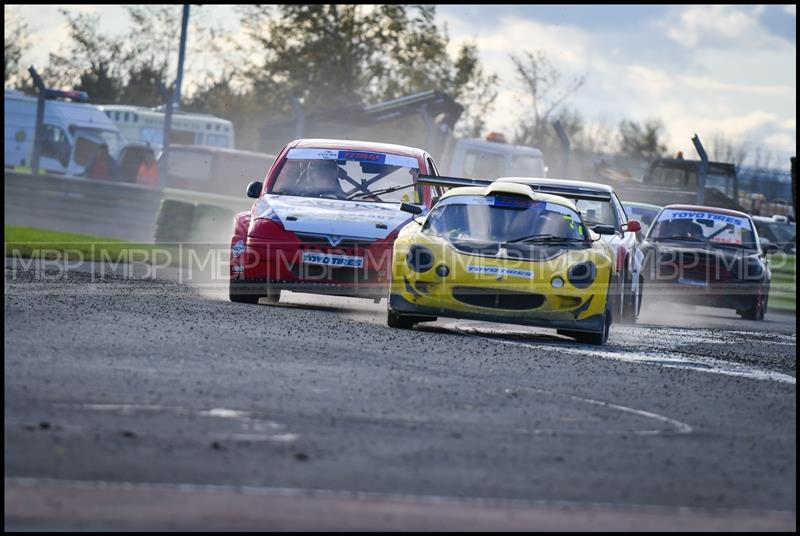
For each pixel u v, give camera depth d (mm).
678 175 116188
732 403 26625
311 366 27156
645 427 22594
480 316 37344
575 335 39156
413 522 14766
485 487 16875
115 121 142000
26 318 31719
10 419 18969
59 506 14453
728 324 58250
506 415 22766
